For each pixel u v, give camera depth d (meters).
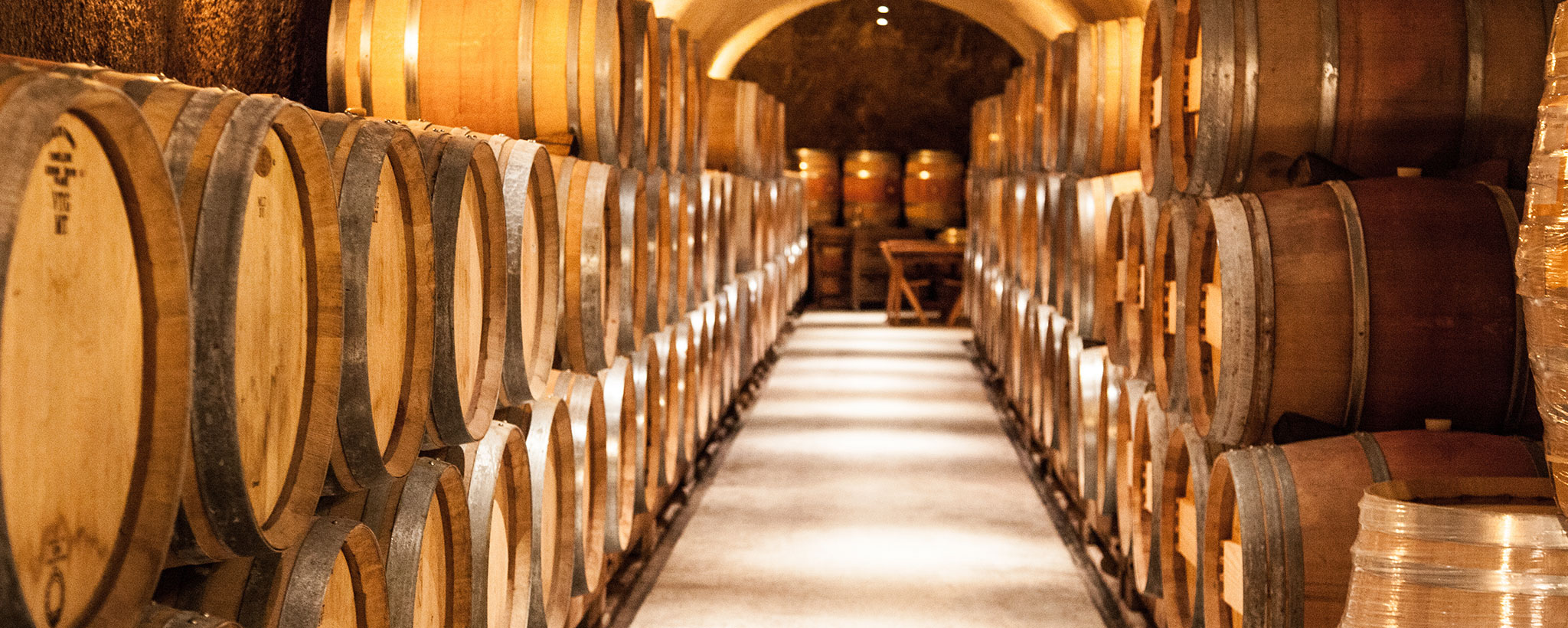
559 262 3.61
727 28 14.34
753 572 5.61
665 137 6.29
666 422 6.18
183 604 1.96
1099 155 6.55
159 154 1.47
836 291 19.11
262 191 1.92
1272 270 3.22
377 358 2.44
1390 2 3.64
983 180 12.80
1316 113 3.61
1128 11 8.67
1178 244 3.83
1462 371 3.10
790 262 15.00
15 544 1.34
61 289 1.40
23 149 1.15
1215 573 3.36
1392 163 3.64
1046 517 6.70
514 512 3.48
